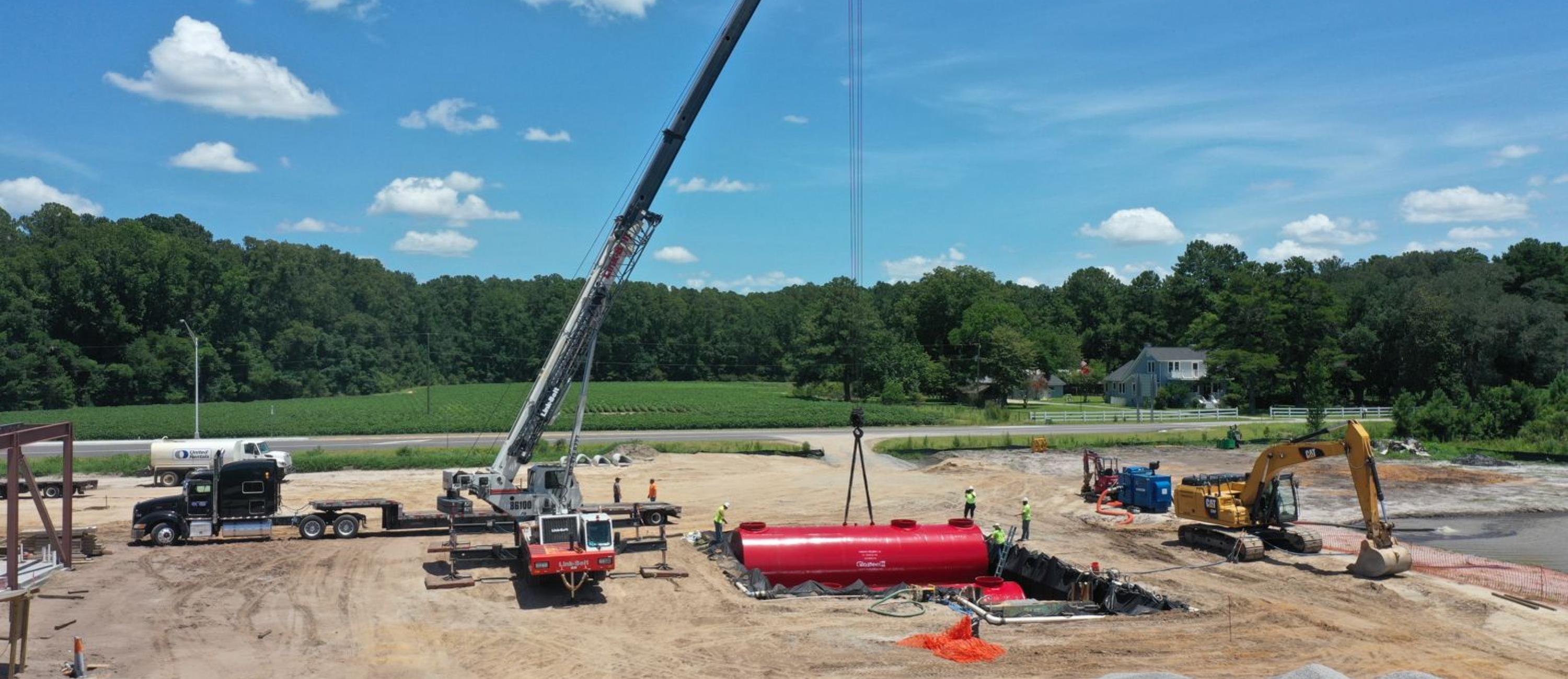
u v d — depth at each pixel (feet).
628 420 267.39
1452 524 124.88
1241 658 66.59
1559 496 144.46
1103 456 199.21
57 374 352.08
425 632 73.87
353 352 456.45
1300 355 334.03
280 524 107.14
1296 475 167.84
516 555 97.60
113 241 386.52
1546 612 79.15
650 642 71.26
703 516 129.18
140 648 68.95
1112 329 513.45
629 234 102.73
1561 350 306.76
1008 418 293.23
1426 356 327.88
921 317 448.24
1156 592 82.69
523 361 545.85
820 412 304.91
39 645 69.05
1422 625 75.66
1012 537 101.24
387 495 143.74
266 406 357.41
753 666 65.57
